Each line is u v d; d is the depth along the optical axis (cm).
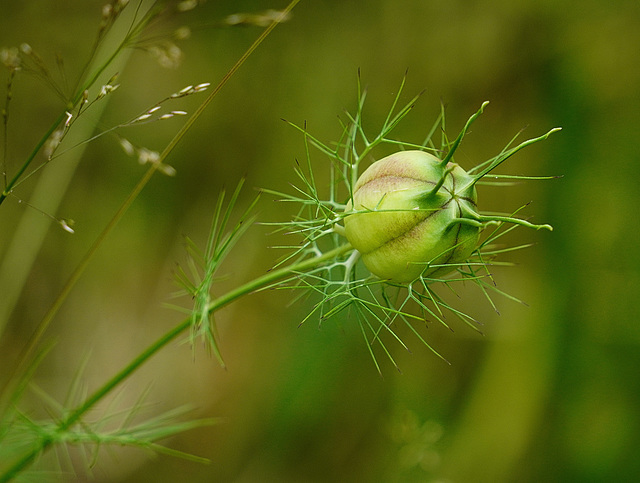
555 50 61
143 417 57
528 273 60
